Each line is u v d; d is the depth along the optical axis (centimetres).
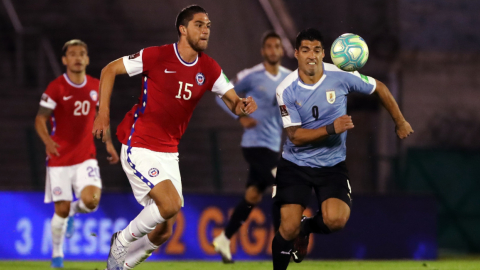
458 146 5209
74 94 2344
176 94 1647
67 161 2372
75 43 2333
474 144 5222
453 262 3017
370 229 3275
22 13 5038
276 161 2622
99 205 2958
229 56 5031
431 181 3988
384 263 2850
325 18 5272
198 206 3044
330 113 1781
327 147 1791
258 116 2606
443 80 5284
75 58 2320
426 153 4003
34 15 5038
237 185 4278
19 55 4712
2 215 2891
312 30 1742
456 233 3997
